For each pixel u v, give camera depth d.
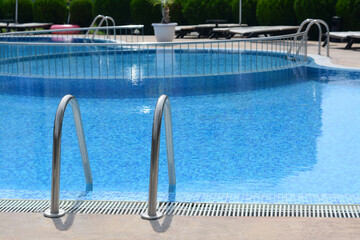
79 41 18.83
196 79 9.88
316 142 5.88
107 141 6.15
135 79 9.92
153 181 3.26
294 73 10.38
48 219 3.29
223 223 3.17
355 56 12.63
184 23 22.02
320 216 3.29
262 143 5.91
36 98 8.46
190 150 5.72
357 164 5.11
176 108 7.67
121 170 5.16
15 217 3.32
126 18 22.31
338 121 6.74
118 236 3.03
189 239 2.96
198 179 4.82
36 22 24.48
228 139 6.09
